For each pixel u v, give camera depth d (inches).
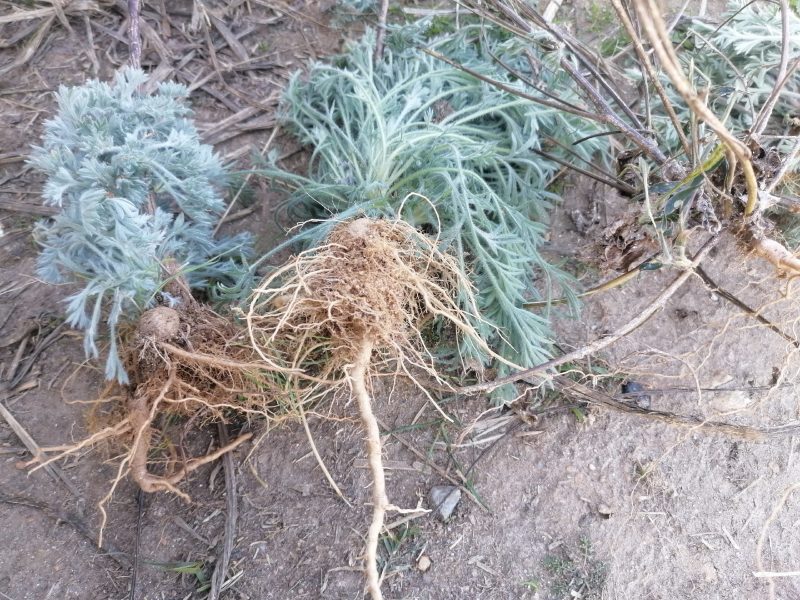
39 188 21.5
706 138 16.9
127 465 18.0
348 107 22.2
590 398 19.1
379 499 14.9
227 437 18.7
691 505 18.1
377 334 16.5
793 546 17.8
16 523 17.1
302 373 16.1
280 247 18.5
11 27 24.3
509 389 18.8
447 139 19.9
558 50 18.7
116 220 16.3
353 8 25.7
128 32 24.8
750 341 20.2
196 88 24.2
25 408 18.4
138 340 16.5
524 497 18.1
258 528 17.6
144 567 17.1
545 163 21.5
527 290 20.7
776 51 22.6
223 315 18.8
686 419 18.6
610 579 17.1
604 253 18.0
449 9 26.0
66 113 17.0
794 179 19.9
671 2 25.7
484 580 17.0
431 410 19.4
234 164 22.9
